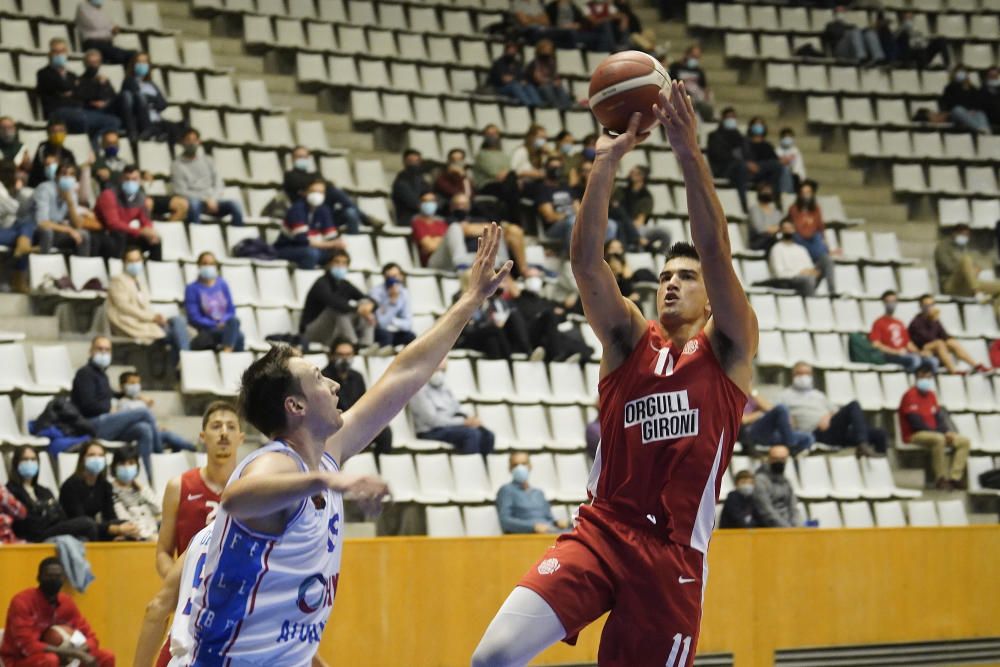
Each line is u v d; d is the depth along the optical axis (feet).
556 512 59.16
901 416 69.97
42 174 62.44
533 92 86.07
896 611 53.67
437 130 81.76
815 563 52.29
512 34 90.38
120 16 78.89
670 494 22.33
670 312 23.30
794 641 51.55
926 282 83.46
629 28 93.81
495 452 61.41
